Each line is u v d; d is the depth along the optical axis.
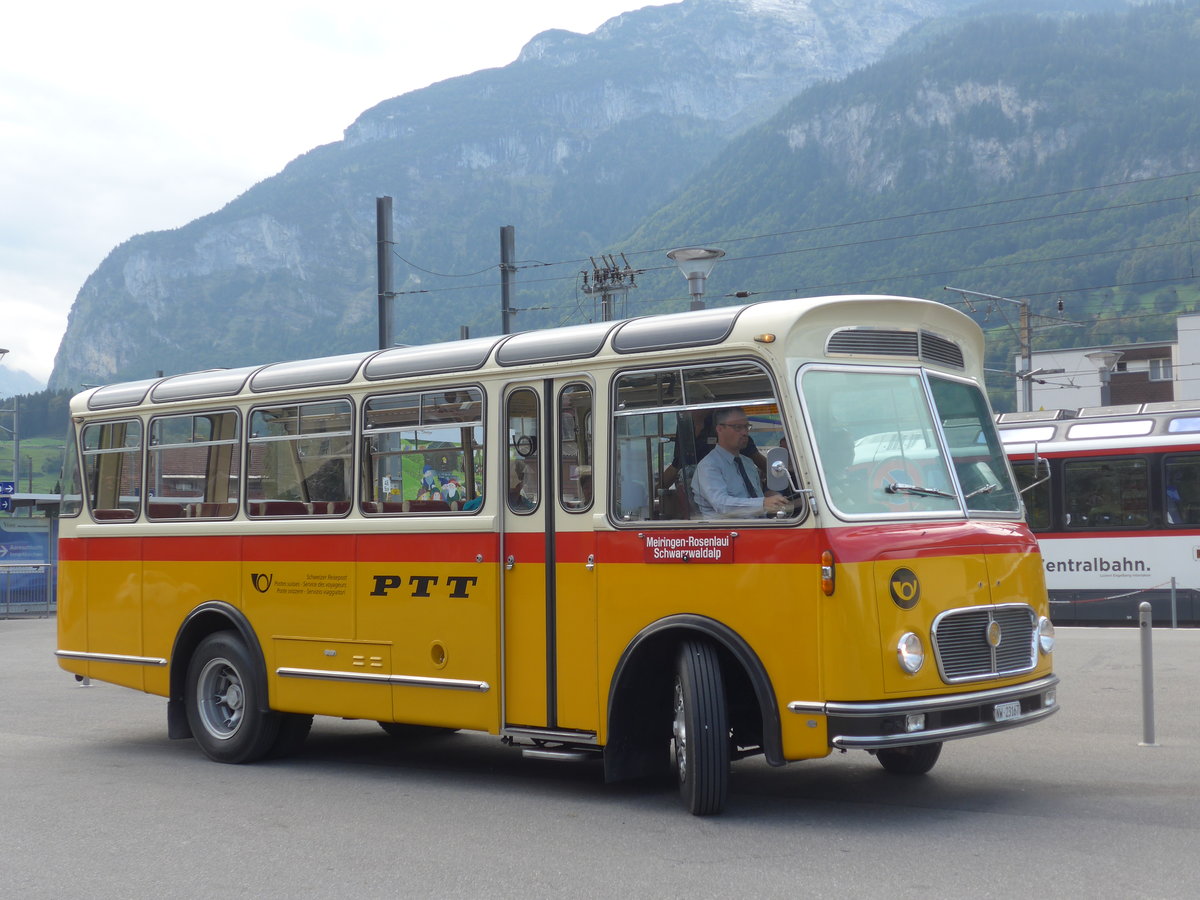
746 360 7.61
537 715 8.36
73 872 6.79
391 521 9.23
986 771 9.01
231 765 10.16
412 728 11.56
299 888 6.41
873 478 7.51
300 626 9.78
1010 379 83.56
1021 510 8.44
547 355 8.50
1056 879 6.16
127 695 14.91
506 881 6.43
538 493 8.45
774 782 8.81
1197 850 6.68
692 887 6.21
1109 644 16.88
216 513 10.49
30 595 29.89
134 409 11.25
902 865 6.50
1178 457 21.41
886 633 7.11
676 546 7.73
